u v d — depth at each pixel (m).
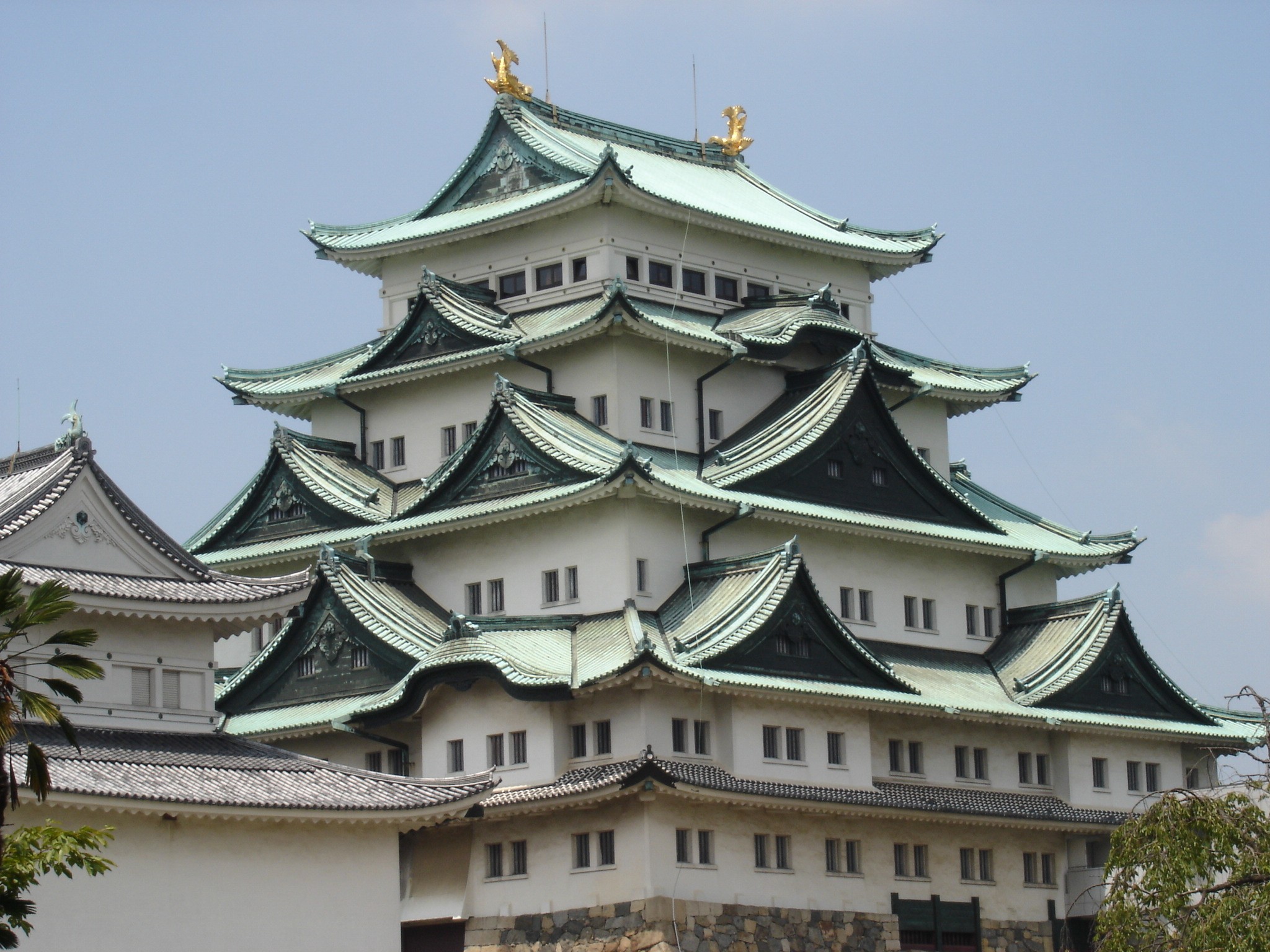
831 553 101.19
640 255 106.31
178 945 68.94
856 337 108.62
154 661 75.25
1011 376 115.88
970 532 106.62
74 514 74.69
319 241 113.19
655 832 84.62
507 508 95.62
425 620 96.44
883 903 93.44
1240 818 68.75
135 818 68.69
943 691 99.31
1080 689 103.00
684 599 94.81
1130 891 68.94
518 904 88.00
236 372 113.00
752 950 86.94
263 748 76.69
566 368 102.38
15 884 50.28
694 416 103.50
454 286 107.94
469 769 89.88
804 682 91.81
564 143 109.12
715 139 124.69
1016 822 97.81
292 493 104.62
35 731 70.94
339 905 73.56
